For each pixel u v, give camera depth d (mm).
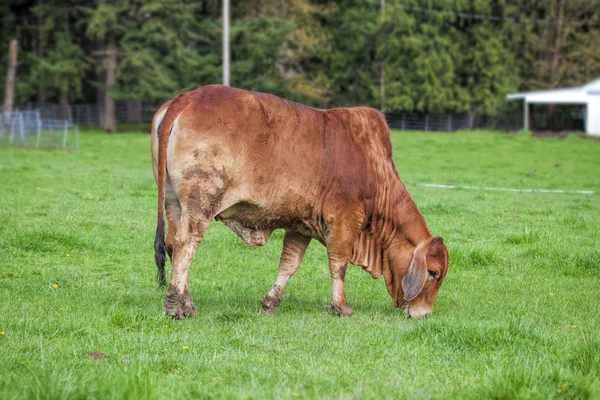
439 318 7297
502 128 56188
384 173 7922
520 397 4941
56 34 43688
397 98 50750
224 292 8898
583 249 11297
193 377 5504
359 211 7797
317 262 10695
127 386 4809
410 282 7625
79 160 26797
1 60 44500
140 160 28359
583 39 57719
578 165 28750
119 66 42719
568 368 5684
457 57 53438
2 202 14461
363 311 8156
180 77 43312
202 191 7020
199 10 46219
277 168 7355
